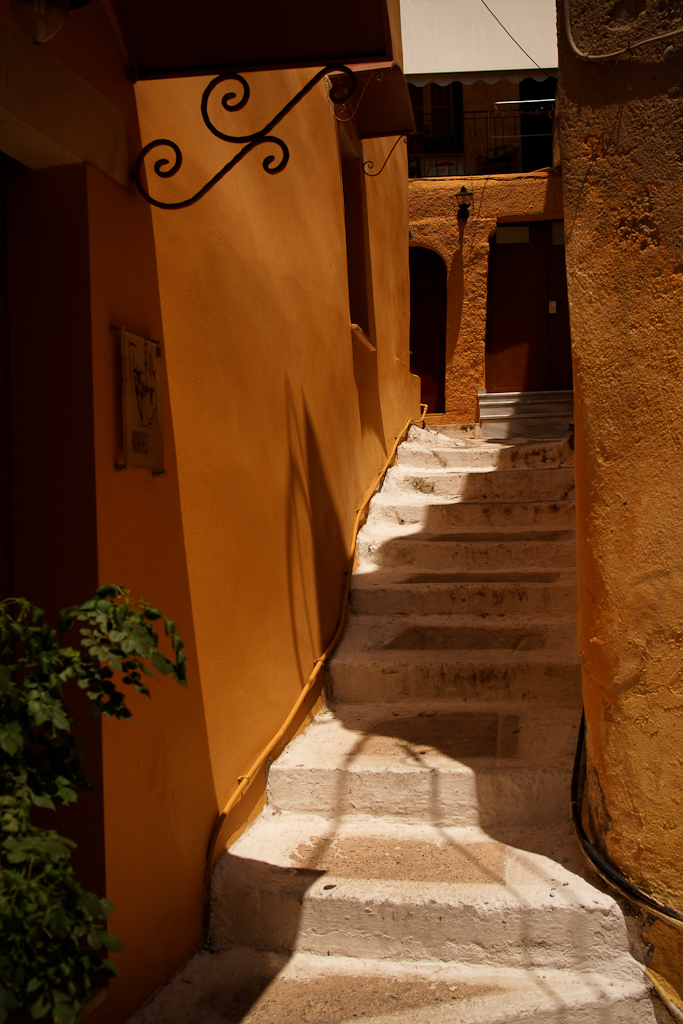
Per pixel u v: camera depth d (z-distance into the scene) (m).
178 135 2.79
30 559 2.17
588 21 2.70
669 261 2.59
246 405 3.35
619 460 2.67
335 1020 2.34
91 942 1.34
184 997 2.44
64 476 2.16
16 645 2.15
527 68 9.58
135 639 1.49
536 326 11.10
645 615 2.62
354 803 3.28
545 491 5.92
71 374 2.16
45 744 1.51
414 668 4.04
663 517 2.59
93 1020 2.10
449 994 2.47
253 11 2.25
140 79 2.48
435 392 11.20
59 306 2.17
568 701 3.85
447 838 3.08
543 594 4.52
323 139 4.96
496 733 3.57
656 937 2.56
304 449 4.16
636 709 2.63
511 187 10.75
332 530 4.61
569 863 2.87
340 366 5.07
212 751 2.86
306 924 2.71
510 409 10.62
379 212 6.73
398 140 7.67
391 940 2.68
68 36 2.15
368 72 5.02
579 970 2.59
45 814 2.15
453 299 10.82
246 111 3.54
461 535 5.31
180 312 2.73
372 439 6.06
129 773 2.28
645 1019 2.46
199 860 2.74
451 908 2.64
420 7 9.95
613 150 2.67
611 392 2.68
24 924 1.25
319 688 4.06
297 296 4.18
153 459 2.43
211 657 2.89
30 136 2.01
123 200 2.38
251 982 2.55
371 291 6.23
